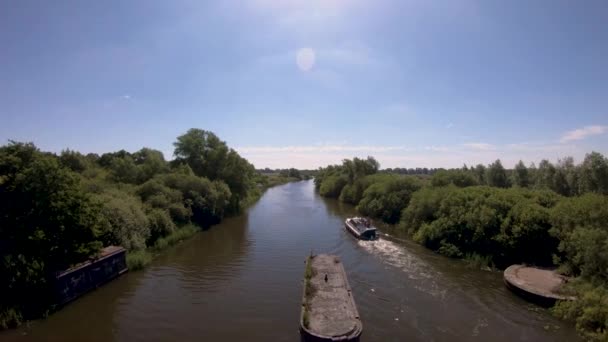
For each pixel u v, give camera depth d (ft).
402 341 63.26
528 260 102.89
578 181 189.78
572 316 68.44
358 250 127.85
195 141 227.81
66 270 79.97
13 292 69.67
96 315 73.46
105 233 102.22
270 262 112.47
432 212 145.89
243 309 77.10
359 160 307.58
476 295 84.23
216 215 184.34
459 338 64.23
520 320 70.69
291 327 68.95
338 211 230.07
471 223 117.29
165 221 136.67
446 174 187.83
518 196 119.03
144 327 68.85
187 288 89.35
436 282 93.76
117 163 204.33
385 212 186.19
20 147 80.38
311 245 135.54
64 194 81.20
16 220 73.97
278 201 293.84
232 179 228.43
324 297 77.56
